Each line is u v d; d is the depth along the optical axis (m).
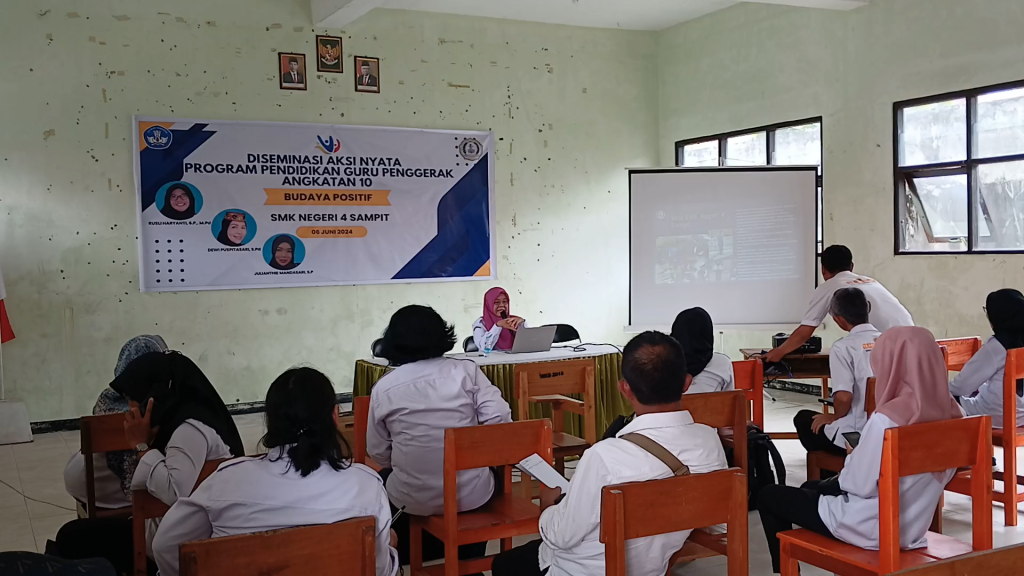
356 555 1.65
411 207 7.68
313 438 1.83
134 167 6.66
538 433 2.57
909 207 6.53
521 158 8.22
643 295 6.83
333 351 7.42
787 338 5.17
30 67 6.34
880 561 2.24
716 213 6.75
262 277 7.12
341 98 7.39
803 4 6.52
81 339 6.55
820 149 7.20
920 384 2.35
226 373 7.02
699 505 1.92
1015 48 5.67
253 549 1.56
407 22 7.64
